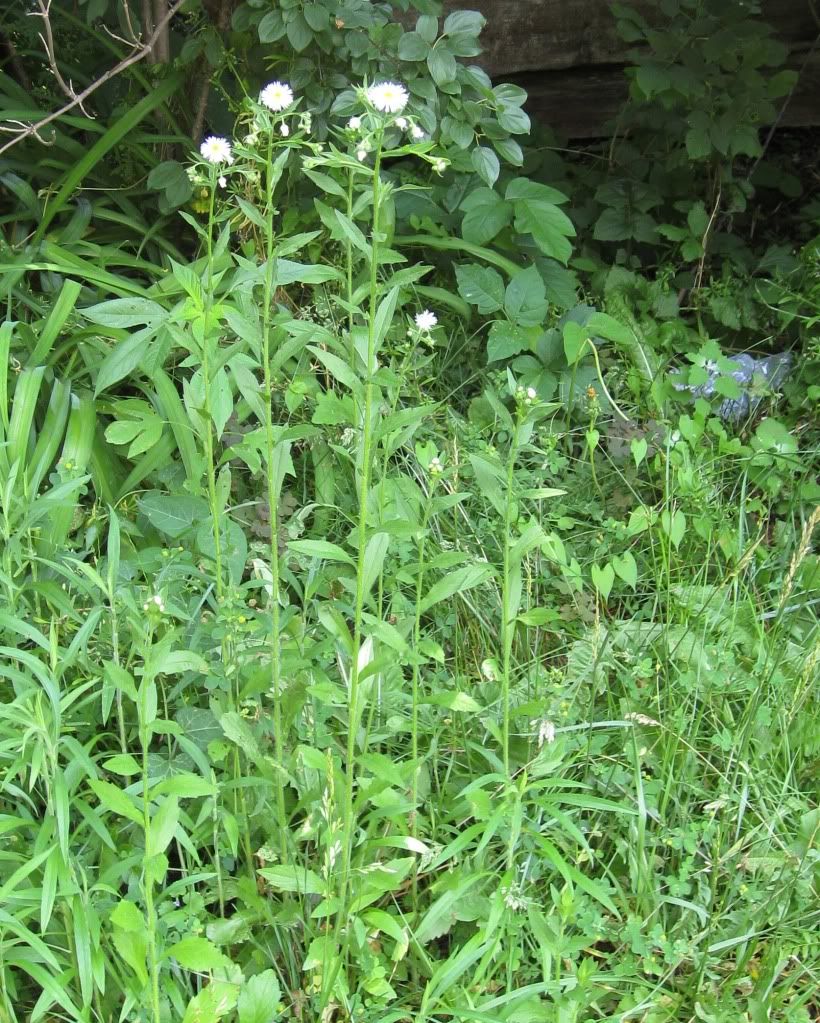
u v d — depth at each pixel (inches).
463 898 77.3
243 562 90.2
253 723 82.4
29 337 114.7
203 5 140.6
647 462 121.1
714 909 82.4
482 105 130.6
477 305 137.3
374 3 151.1
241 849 82.7
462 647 101.5
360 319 126.3
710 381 135.6
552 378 129.6
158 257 145.9
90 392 111.1
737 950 80.0
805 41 184.9
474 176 147.8
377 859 77.9
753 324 146.8
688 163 158.6
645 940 78.8
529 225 137.3
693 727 92.7
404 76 125.5
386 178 139.7
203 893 77.7
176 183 133.5
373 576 66.9
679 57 152.8
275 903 78.2
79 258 124.8
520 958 77.0
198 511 94.9
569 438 125.5
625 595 110.3
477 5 184.4
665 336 140.3
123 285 119.1
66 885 66.6
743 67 149.3
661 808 87.6
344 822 70.1
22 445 96.2
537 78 192.7
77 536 103.1
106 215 139.1
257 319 71.9
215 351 73.5
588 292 152.0
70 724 77.8
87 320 121.5
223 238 71.2
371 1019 72.3
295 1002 73.7
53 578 93.6
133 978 68.1
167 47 147.6
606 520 110.6
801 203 182.5
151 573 95.7
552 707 92.0
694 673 95.8
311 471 118.0
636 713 88.6
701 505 111.6
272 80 140.6
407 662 75.1
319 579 77.9
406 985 77.3
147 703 60.1
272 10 124.2
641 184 157.5
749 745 92.2
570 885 72.6
